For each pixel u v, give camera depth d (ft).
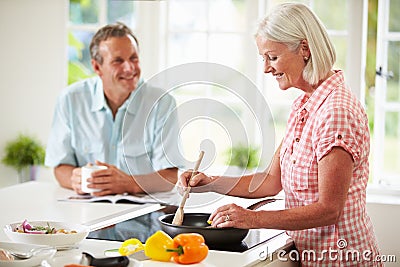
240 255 7.49
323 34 8.11
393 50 14.44
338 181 7.66
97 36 12.12
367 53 14.48
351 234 8.13
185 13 15.97
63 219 9.45
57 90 16.05
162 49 15.88
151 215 9.88
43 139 16.12
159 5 15.72
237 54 15.61
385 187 14.10
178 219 8.26
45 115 16.08
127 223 9.22
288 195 8.60
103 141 12.44
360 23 14.47
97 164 11.60
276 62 8.20
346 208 8.05
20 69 16.05
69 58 17.56
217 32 15.72
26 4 15.89
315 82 8.21
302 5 8.13
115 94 12.28
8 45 15.98
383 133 14.49
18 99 16.08
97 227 8.93
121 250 7.36
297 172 8.25
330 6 14.74
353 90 14.53
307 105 8.25
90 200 10.96
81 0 17.61
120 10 16.84
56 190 11.96
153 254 7.09
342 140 7.70
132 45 12.05
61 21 15.94
